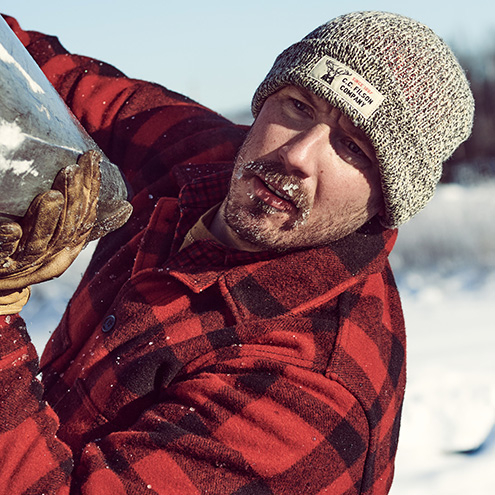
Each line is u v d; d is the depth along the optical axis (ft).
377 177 4.45
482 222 22.68
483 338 12.06
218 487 3.97
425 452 8.34
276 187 4.41
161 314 4.69
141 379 4.50
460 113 4.43
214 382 4.25
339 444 4.28
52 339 5.47
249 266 4.72
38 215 3.35
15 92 3.24
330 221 4.54
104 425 4.51
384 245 5.02
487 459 8.05
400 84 4.15
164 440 4.05
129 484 3.97
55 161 3.43
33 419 3.94
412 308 15.26
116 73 6.76
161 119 6.24
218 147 5.99
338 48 4.21
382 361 4.80
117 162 6.30
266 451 4.07
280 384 4.25
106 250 5.73
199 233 5.06
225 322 4.61
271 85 4.49
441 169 4.65
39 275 3.65
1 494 3.70
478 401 8.72
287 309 4.60
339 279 4.74
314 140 4.29
